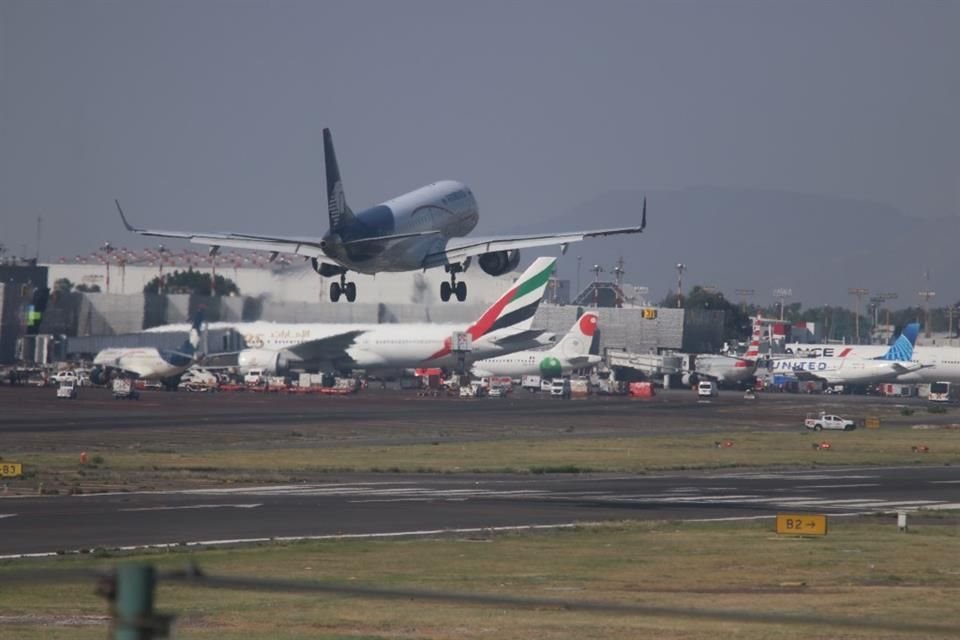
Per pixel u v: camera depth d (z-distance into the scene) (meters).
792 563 133.50
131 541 149.38
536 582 118.50
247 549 142.25
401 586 114.88
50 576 50.25
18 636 87.81
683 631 92.50
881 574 126.31
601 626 94.06
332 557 135.62
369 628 92.44
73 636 87.94
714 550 144.12
